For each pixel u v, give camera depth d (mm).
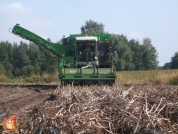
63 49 30344
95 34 29734
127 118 9945
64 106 11469
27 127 9906
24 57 89875
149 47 116375
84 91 15359
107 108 10992
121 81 36188
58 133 9156
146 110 10062
